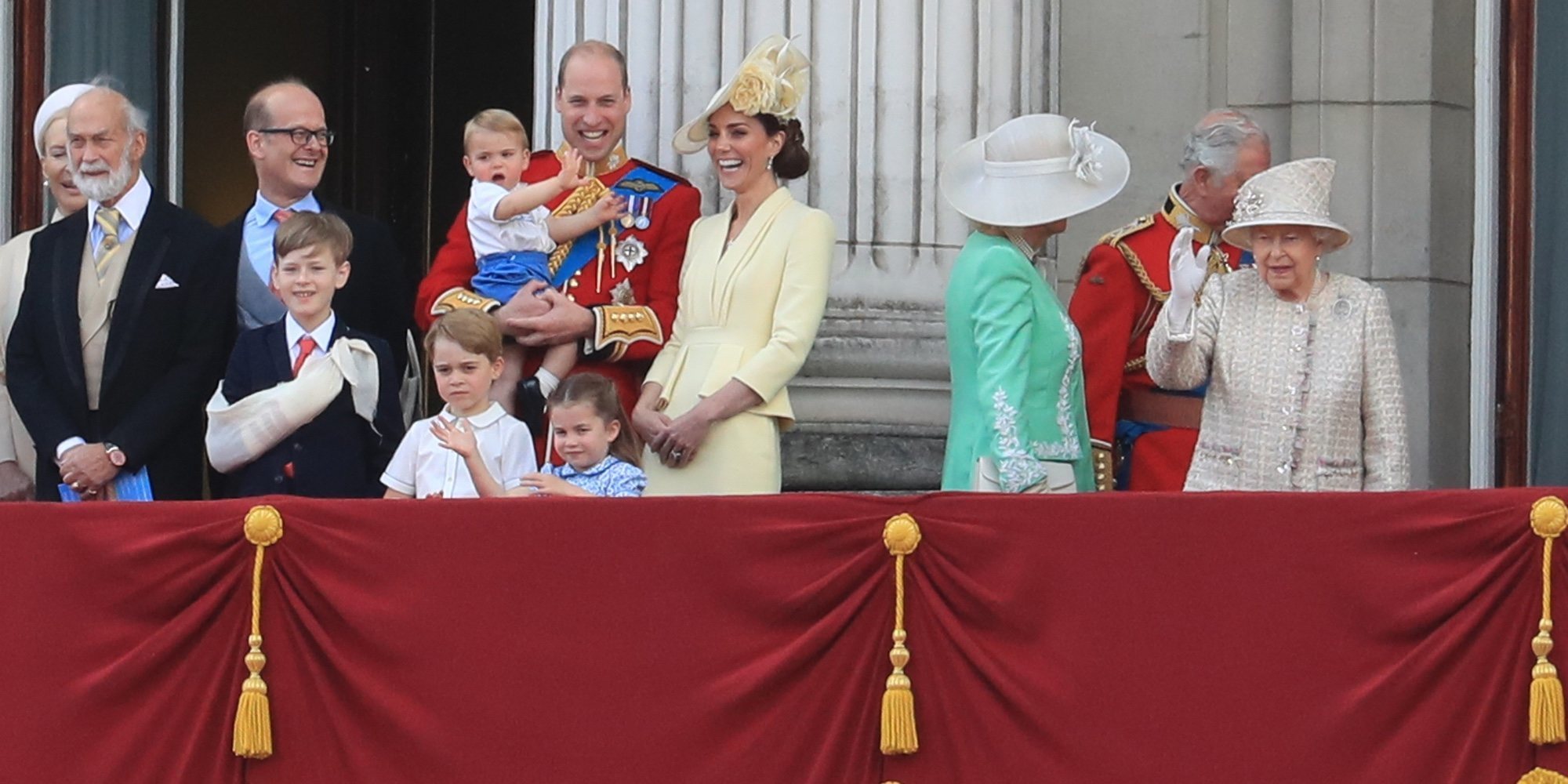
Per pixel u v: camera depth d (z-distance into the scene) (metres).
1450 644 25.56
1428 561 25.73
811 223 30.95
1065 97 38.25
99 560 26.91
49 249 31.36
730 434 30.38
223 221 44.03
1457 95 37.47
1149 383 30.53
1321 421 28.30
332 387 29.98
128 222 31.39
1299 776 25.67
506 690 26.42
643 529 26.53
